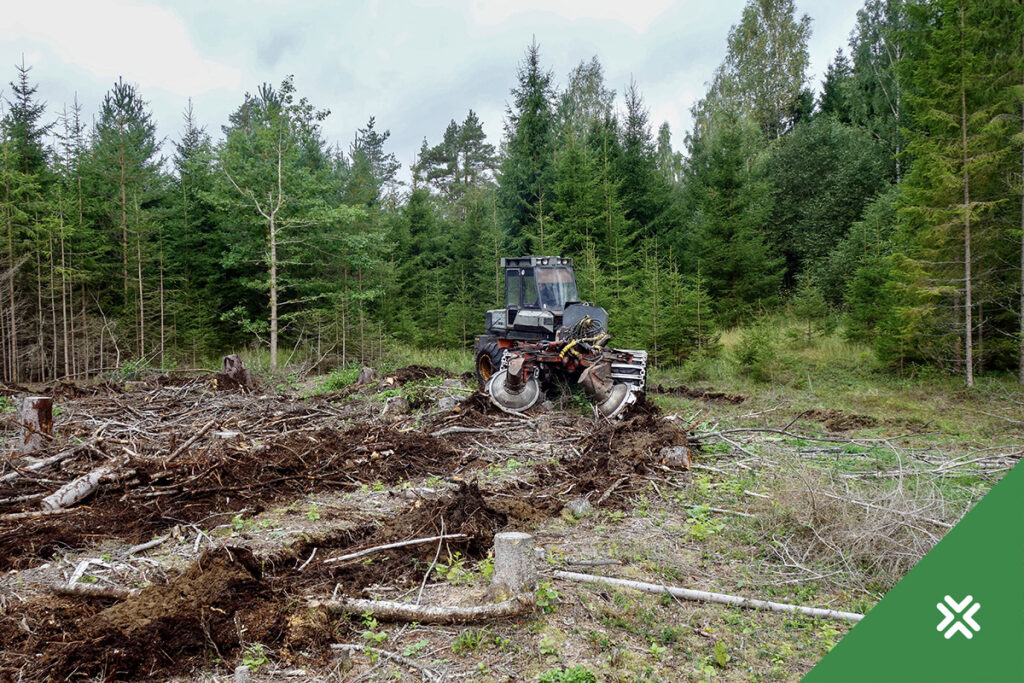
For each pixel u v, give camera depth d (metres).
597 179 23.33
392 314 24.41
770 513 6.22
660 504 6.82
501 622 4.35
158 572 4.99
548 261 12.66
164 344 22.45
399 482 7.61
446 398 11.59
